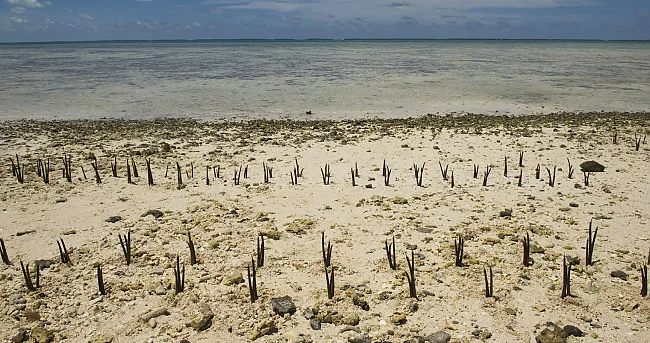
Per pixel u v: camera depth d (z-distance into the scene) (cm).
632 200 1216
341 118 2734
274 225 1073
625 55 10025
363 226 1063
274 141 1952
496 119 2539
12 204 1205
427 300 760
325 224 1078
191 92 3872
